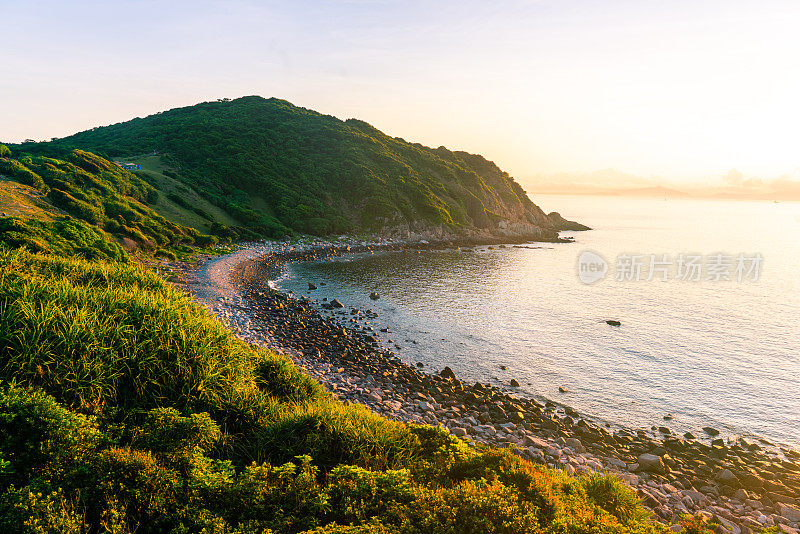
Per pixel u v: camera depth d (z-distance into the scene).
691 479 15.88
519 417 20.44
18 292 9.00
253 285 48.19
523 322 38.50
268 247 75.50
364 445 7.98
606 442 18.98
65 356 7.77
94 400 7.50
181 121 139.25
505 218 119.94
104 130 165.38
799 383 26.47
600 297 48.69
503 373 27.39
